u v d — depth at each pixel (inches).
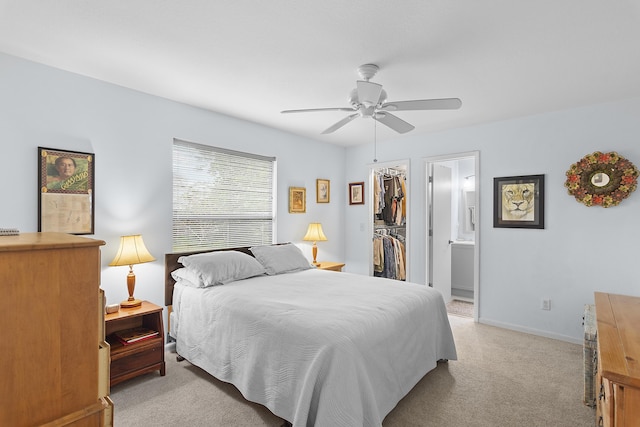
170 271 124.2
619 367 43.3
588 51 86.7
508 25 74.9
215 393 95.3
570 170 132.5
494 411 86.7
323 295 101.2
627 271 123.3
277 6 69.0
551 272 139.3
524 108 133.6
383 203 208.5
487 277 155.9
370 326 79.7
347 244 210.4
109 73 103.7
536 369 110.2
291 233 175.9
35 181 96.8
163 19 74.2
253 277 128.4
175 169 131.0
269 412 86.2
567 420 82.8
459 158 164.4
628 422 40.2
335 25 75.8
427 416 84.7
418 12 70.4
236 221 152.2
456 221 233.9
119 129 113.7
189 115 132.8
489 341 134.7
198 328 104.8
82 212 105.3
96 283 37.6
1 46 87.2
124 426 80.3
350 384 68.2
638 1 65.8
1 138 91.2
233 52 89.1
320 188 192.7
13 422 32.5
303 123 157.6
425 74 101.4
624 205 123.6
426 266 176.4
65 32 80.0
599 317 69.7
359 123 157.3
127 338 100.0
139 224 119.0
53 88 99.7
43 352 34.1
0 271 31.6
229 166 149.4
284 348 76.8
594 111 129.0
